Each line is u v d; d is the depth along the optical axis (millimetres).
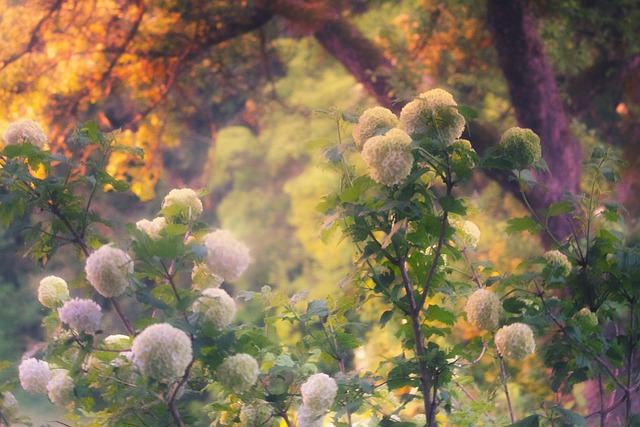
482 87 10500
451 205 2549
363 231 2744
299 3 9406
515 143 2598
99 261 2402
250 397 2840
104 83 10438
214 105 15281
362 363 8047
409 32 10602
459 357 3127
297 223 12328
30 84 10305
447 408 2873
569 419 2729
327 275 12164
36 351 2869
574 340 2811
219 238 2467
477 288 3207
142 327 2568
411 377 2859
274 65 13180
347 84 12812
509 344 2607
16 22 10258
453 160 2574
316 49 12523
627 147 9359
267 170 13781
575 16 9453
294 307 3229
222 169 13961
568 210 2947
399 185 2633
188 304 2424
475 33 10109
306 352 3082
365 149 2477
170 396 2631
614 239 2961
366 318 8711
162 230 2498
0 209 2857
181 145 15234
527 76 7980
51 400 2732
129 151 2939
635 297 2920
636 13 9289
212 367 2512
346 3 10242
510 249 9633
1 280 14789
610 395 3969
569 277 2947
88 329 2594
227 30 9992
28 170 2869
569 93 9945
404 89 9336
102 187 2943
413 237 2686
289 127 13141
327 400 2646
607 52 9727
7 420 2977
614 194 2992
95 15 10320
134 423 2807
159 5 9867
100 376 2680
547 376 5086
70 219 2912
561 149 7926
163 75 10414
